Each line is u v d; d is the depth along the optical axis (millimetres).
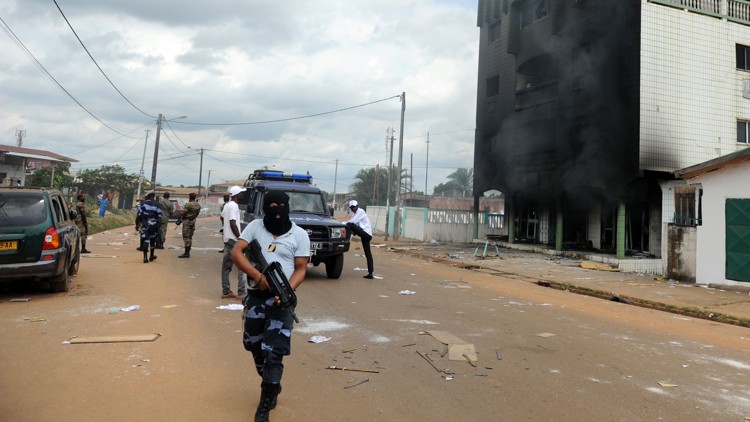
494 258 18047
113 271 10336
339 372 4645
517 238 25922
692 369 5223
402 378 4543
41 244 7316
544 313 8109
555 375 4809
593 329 7023
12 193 7617
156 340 5414
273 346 3492
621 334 6785
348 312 7352
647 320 7973
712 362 5543
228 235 7922
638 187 17797
